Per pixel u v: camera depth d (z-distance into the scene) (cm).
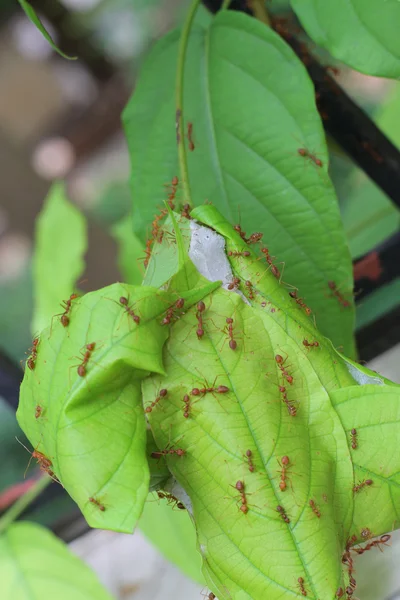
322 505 46
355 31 50
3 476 75
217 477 46
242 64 53
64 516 60
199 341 46
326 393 47
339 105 56
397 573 60
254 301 47
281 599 45
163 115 54
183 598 65
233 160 53
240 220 53
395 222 63
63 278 63
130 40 142
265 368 46
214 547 46
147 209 54
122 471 44
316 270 52
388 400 47
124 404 45
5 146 151
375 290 58
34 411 46
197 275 47
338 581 45
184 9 137
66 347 45
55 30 128
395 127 63
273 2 63
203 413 46
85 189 159
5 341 124
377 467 47
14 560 56
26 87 158
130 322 45
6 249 147
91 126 159
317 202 52
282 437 46
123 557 70
